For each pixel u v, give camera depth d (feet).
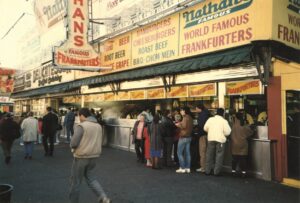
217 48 30.48
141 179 25.75
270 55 25.12
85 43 45.16
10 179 26.02
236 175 26.81
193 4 33.19
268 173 25.38
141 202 19.60
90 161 18.22
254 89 27.61
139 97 43.42
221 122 26.76
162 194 21.31
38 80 83.35
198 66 30.48
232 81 29.73
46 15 75.87
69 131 52.24
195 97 35.27
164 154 32.12
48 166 32.01
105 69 46.88
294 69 24.54
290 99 25.43
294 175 24.22
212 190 22.26
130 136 42.42
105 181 25.08
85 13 45.37
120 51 46.34
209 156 27.30
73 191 18.12
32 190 22.52
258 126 26.45
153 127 30.35
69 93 65.41
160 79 38.81
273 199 20.10
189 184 24.03
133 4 43.06
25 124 36.99
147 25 40.70
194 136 31.17
